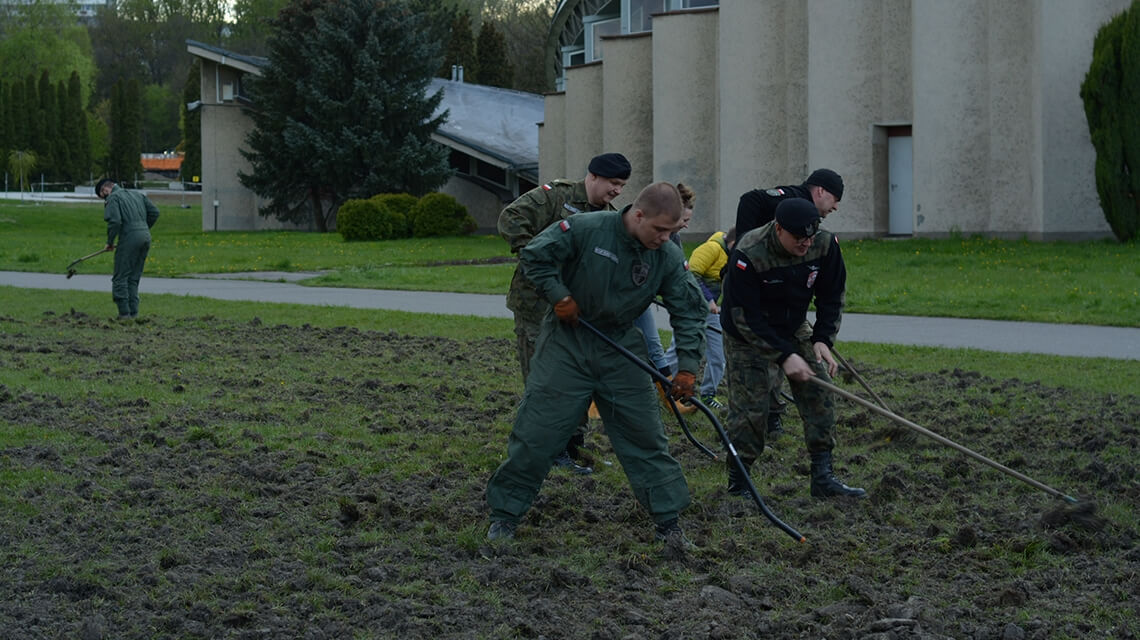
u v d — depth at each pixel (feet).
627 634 14.37
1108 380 32.53
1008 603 15.31
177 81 443.32
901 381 32.86
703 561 17.12
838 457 24.09
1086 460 23.35
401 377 34.06
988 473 22.48
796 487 21.39
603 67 116.47
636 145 115.55
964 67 86.74
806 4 98.27
